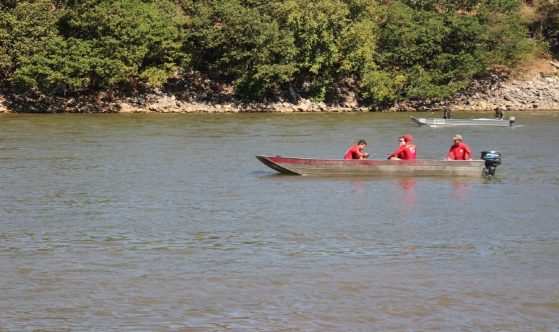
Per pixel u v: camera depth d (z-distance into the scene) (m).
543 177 122.00
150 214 95.69
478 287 69.38
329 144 163.25
